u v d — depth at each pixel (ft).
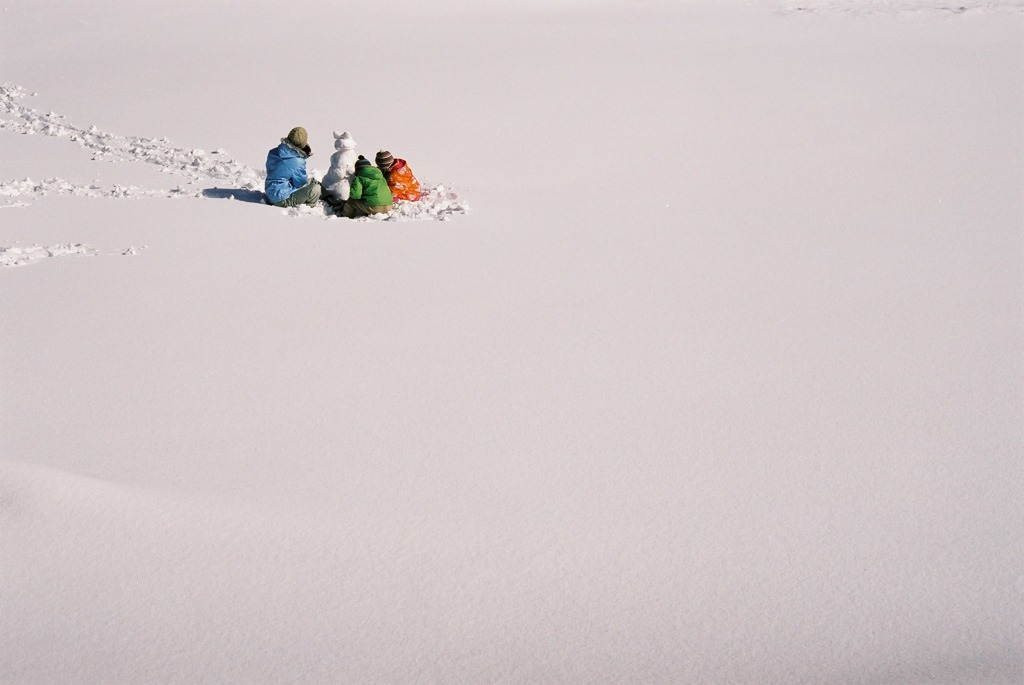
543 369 21.59
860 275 28.14
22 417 18.89
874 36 80.79
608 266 28.89
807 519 15.34
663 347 22.89
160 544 14.08
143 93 57.62
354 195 33.68
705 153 44.16
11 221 31.78
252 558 13.83
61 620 12.30
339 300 25.86
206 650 11.77
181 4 98.89
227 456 17.33
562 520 15.20
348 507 15.46
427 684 11.19
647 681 11.32
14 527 14.19
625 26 89.86
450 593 13.10
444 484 16.37
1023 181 38.40
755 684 11.28
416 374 21.27
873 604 13.01
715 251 30.45
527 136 47.55
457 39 81.30
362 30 86.94
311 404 19.70
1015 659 11.74
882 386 20.75
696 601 13.05
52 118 49.57
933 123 49.16
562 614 12.69
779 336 23.63
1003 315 24.88
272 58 71.56
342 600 12.89
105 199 34.65
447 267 28.66
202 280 27.17
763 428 18.76
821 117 51.21
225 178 38.68
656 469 17.04
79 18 89.97
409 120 51.19
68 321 24.11
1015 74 61.36
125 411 19.26
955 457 17.53
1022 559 14.11
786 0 108.99
